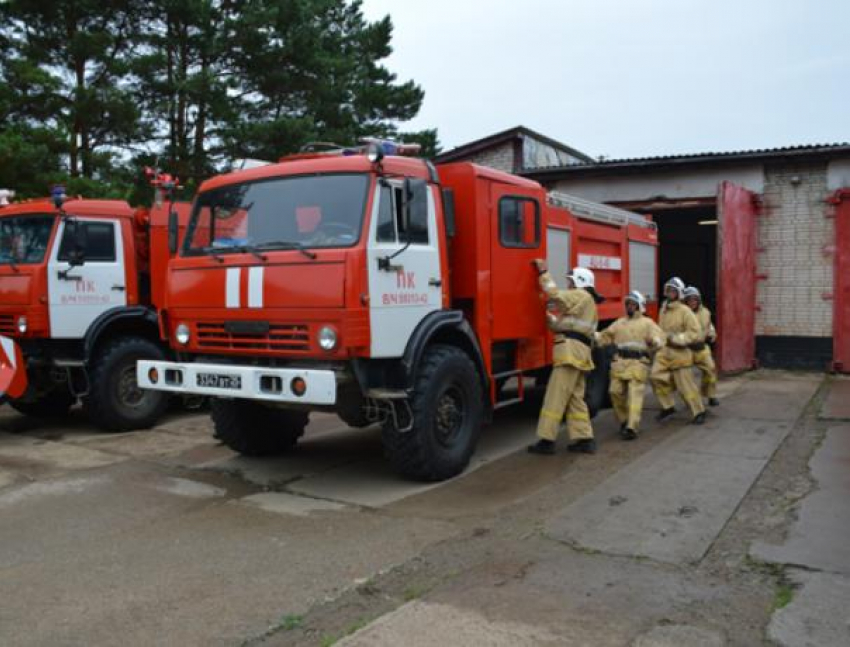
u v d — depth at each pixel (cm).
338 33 2562
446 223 659
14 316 855
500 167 1720
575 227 882
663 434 819
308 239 590
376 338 577
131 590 433
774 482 624
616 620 380
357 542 505
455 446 656
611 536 500
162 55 1828
